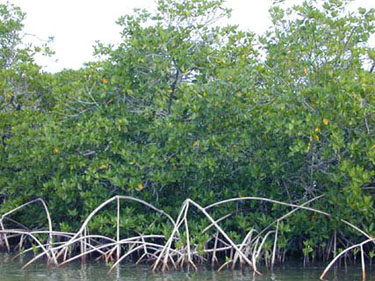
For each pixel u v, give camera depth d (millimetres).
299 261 14219
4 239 15484
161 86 14633
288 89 13219
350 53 13781
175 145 13812
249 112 13742
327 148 12969
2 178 16156
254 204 14109
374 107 12367
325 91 12516
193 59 14664
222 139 13695
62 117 15484
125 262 13977
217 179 14289
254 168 13602
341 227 13656
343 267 13562
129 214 14219
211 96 13625
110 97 14867
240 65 14094
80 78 16672
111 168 14414
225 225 14297
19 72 17375
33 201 15469
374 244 13906
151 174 13820
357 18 13680
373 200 13125
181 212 13602
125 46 14938
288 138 13336
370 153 12094
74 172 14852
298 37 13812
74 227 14898
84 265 13711
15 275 12586
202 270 13133
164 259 13062
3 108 17453
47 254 13734
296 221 13688
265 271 13062
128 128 14656
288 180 14023
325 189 13883
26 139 15289
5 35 18547
